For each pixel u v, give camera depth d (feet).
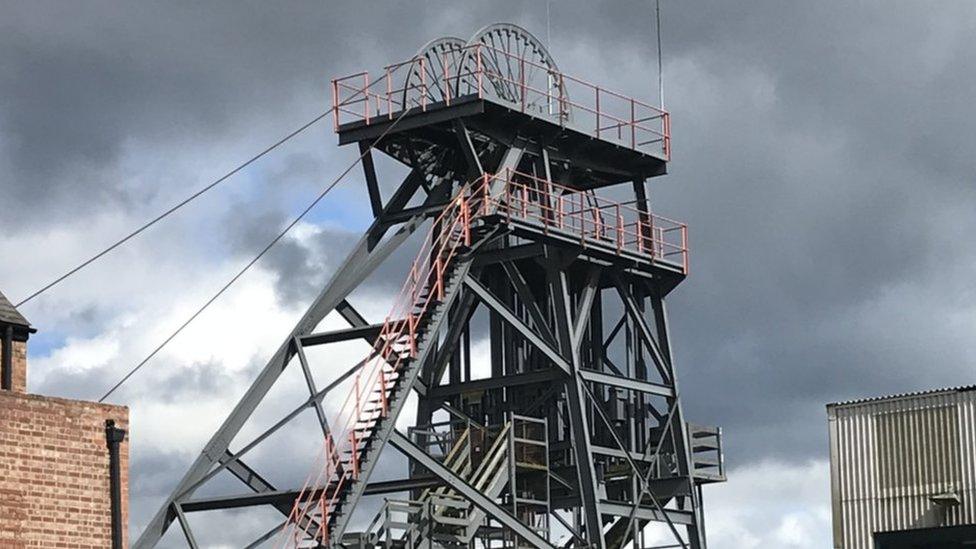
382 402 156.15
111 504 119.34
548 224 169.48
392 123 169.58
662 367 183.62
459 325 180.14
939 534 157.99
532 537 164.14
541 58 178.50
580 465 170.09
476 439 173.37
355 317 170.30
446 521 162.81
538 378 174.09
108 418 120.37
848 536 161.79
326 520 151.02
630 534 178.81
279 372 164.14
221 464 158.92
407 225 171.53
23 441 115.65
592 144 179.63
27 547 114.52
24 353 127.85
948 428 159.12
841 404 164.55
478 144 176.14
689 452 183.01
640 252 178.60
